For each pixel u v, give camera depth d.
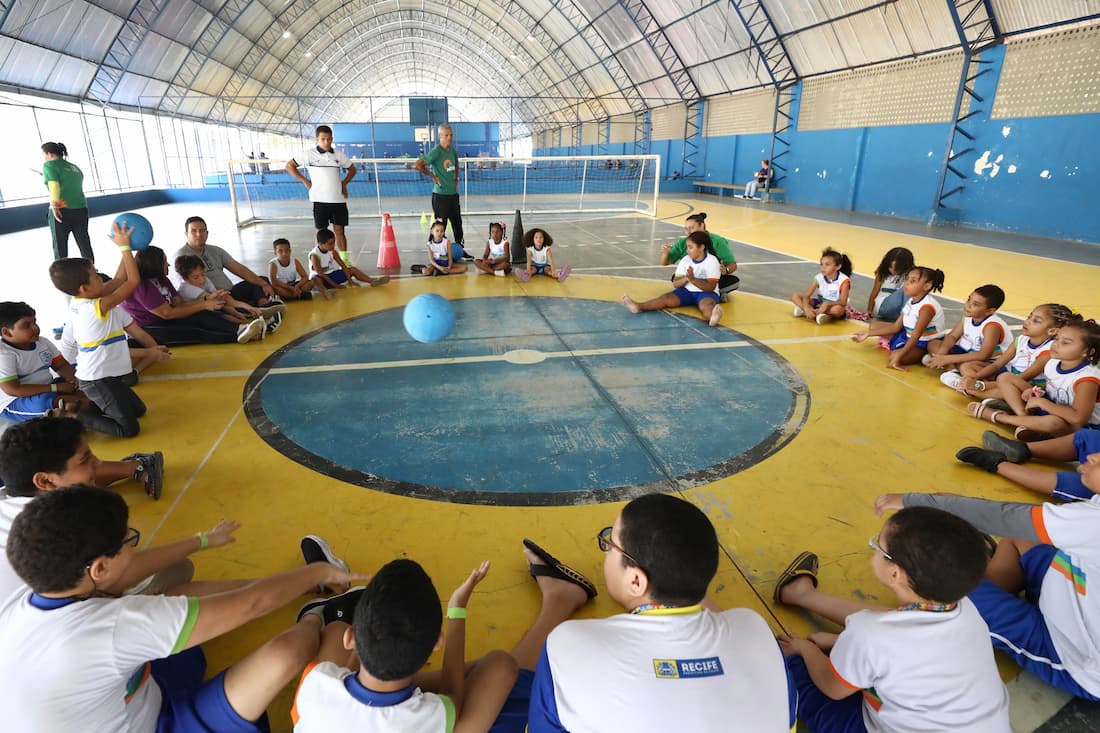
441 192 8.30
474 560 2.28
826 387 3.97
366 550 2.33
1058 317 3.35
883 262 5.13
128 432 3.24
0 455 1.80
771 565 2.26
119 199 19.58
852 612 1.87
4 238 12.69
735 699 1.15
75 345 3.78
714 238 6.11
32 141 17.83
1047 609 1.72
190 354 4.62
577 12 26.83
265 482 2.82
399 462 3.00
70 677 1.19
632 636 1.23
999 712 1.32
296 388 3.95
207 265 5.43
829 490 2.77
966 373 3.85
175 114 26.27
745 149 22.45
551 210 16.50
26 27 15.18
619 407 3.65
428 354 4.60
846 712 1.53
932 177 14.20
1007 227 12.40
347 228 12.77
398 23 37.91
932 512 1.41
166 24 20.50
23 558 1.20
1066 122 11.09
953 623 1.34
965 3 12.45
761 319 5.61
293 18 28.45
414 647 1.17
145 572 1.74
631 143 31.53
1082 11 10.60
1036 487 2.69
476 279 7.43
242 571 2.21
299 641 1.47
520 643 1.80
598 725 1.16
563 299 6.36
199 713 1.40
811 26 16.95
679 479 2.85
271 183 23.81
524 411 3.59
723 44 21.02
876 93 15.96
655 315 5.73
